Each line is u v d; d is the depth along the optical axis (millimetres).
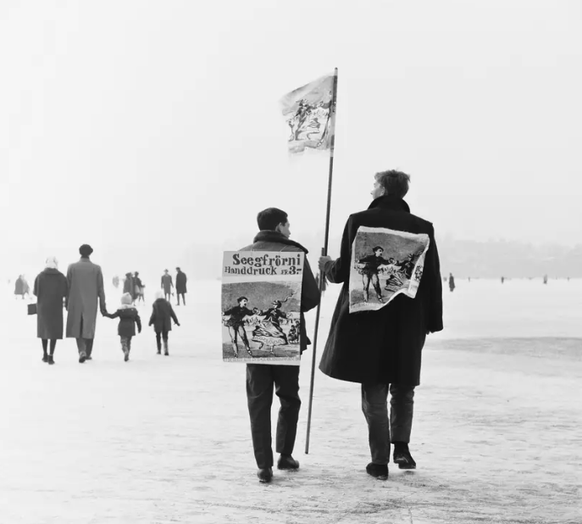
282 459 5871
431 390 10305
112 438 7152
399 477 5625
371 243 5562
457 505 4879
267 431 5613
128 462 6145
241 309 5746
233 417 8336
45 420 8164
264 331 5723
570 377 11625
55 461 6195
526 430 7500
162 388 10758
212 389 10672
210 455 6402
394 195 5855
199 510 4801
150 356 15539
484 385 10781
